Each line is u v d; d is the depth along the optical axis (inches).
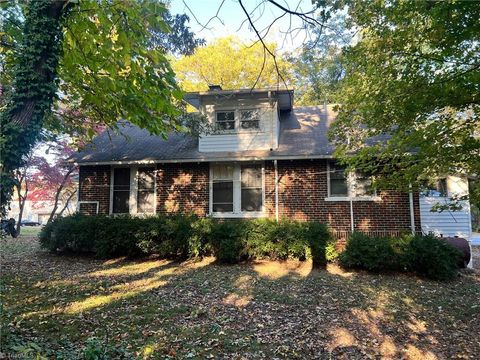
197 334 221.0
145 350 194.1
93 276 368.5
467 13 194.4
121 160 523.5
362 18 240.1
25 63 208.8
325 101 749.3
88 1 219.1
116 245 466.9
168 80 254.4
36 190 840.9
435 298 308.2
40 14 211.8
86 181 556.1
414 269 389.7
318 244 422.9
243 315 257.4
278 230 437.4
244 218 505.7
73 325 227.5
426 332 236.4
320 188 490.6
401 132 255.0
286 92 504.4
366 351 207.0
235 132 522.3
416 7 209.6
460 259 394.3
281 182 501.4
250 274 384.2
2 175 183.6
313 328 236.5
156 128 305.6
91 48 246.5
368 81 262.2
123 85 262.4
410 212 464.4
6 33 278.1
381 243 398.0
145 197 542.6
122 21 221.1
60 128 404.2
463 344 218.8
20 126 194.5
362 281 360.2
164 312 257.9
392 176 277.3
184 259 460.1
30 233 972.6
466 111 244.1
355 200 480.7
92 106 345.7
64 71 281.4
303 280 361.1
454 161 240.8
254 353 198.4
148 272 391.9
